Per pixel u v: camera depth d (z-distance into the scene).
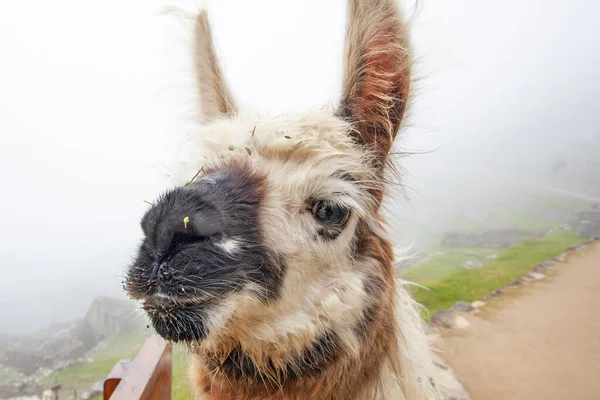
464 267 3.58
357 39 0.43
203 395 0.46
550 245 4.41
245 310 0.35
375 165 0.45
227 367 0.41
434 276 3.15
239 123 0.44
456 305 2.30
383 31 0.42
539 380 1.44
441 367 1.48
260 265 0.35
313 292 0.39
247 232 0.35
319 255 0.39
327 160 0.41
